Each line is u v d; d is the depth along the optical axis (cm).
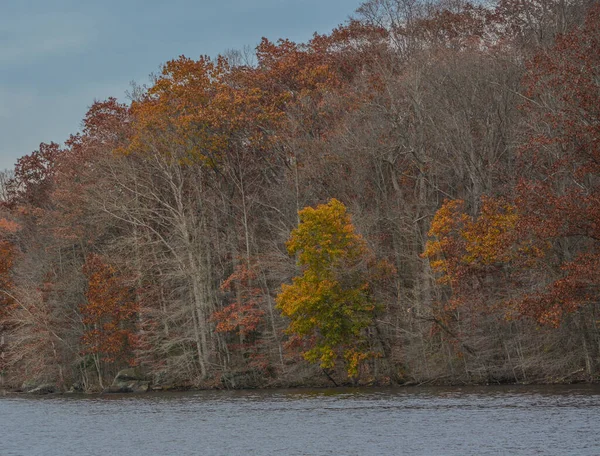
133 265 7269
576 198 4591
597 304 4947
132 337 7156
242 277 6600
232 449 3294
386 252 6091
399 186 6744
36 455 3394
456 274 5212
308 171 6556
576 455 2820
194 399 5594
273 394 5625
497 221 5119
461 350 5456
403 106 6575
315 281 5659
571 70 4638
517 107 5794
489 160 5894
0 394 7350
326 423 3834
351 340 5781
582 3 6875
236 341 7150
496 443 3081
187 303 7119
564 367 5150
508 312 4984
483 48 7106
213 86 7244
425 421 3694
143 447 3466
